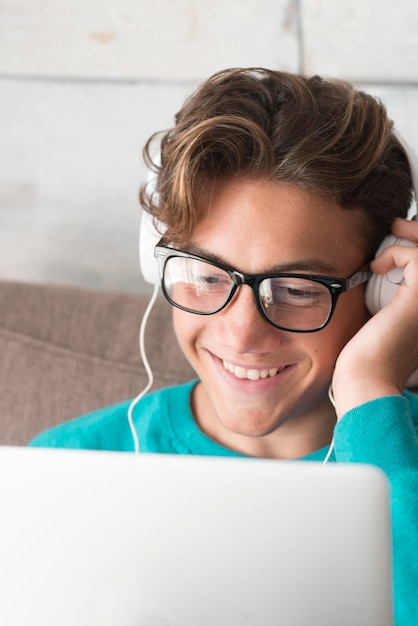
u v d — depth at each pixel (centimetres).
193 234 110
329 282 109
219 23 181
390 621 67
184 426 134
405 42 176
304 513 66
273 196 107
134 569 67
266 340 109
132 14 184
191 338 116
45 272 195
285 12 179
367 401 105
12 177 193
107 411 142
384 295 115
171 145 116
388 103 179
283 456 128
